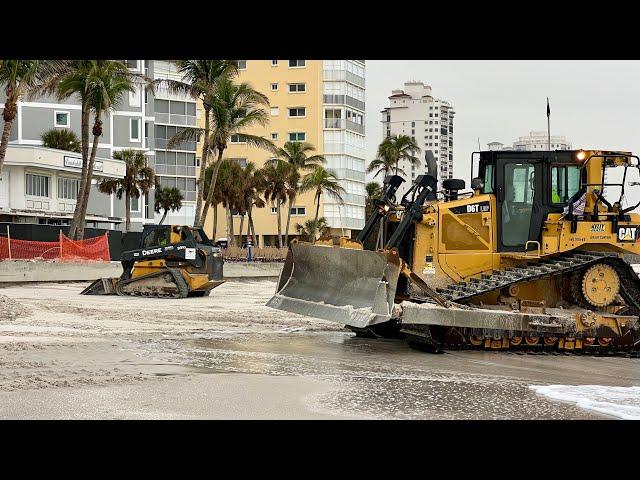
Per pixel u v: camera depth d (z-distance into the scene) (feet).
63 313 58.49
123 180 197.98
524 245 45.70
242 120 142.51
